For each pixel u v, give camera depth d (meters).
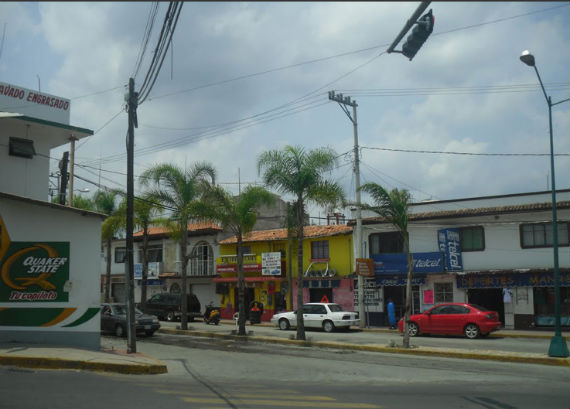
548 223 25.70
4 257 15.42
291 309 31.80
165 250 42.16
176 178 25.98
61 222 15.97
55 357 13.17
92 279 16.06
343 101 28.00
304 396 9.98
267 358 16.66
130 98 16.53
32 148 20.34
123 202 28.88
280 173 21.02
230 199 24.36
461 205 28.56
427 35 8.49
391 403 9.26
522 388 11.05
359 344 19.72
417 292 29.47
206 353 17.81
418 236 29.41
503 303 27.48
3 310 15.32
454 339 22.31
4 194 15.18
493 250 27.06
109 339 21.92
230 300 37.72
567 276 24.56
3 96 19.61
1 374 11.40
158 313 35.00
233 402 9.12
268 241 36.25
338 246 33.00
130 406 8.40
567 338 21.86
